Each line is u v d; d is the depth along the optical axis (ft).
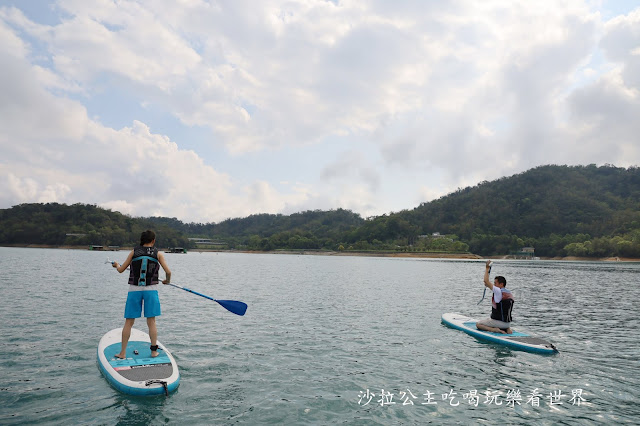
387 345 28.45
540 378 21.71
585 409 17.51
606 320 41.37
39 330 30.27
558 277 122.72
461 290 71.61
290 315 40.42
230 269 142.10
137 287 20.84
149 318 21.29
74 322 33.58
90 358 23.45
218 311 41.42
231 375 21.12
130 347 22.94
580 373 22.65
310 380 20.74
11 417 15.35
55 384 19.06
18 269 98.27
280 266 181.78
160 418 15.58
